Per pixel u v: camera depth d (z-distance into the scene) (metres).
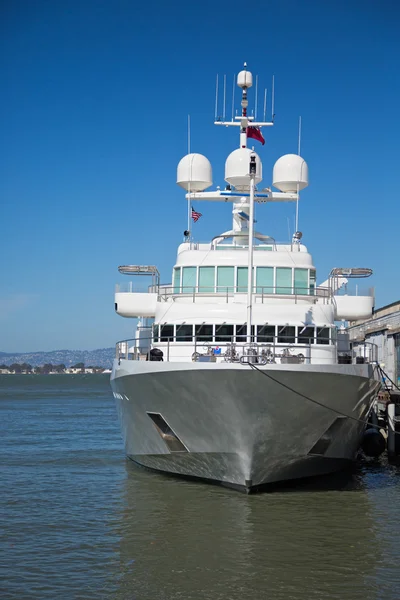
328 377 20.27
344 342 28.25
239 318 23.83
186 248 28.56
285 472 22.31
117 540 18.05
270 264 25.34
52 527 19.48
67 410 71.06
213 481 23.44
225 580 15.17
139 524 19.44
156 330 24.69
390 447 31.12
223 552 16.91
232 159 28.36
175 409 21.48
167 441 23.16
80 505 22.23
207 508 20.70
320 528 18.81
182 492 22.78
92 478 27.30
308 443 21.67
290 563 16.17
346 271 27.41
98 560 16.48
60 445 38.91
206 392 20.16
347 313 26.73
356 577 15.34
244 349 21.09
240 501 21.45
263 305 24.03
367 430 32.06
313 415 20.89
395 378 42.69
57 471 29.20
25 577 15.40
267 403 19.92
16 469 29.84
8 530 19.20
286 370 19.50
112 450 36.47
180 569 15.83
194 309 24.23
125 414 25.44
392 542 17.67
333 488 23.67
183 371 20.05
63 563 16.30
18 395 110.56
